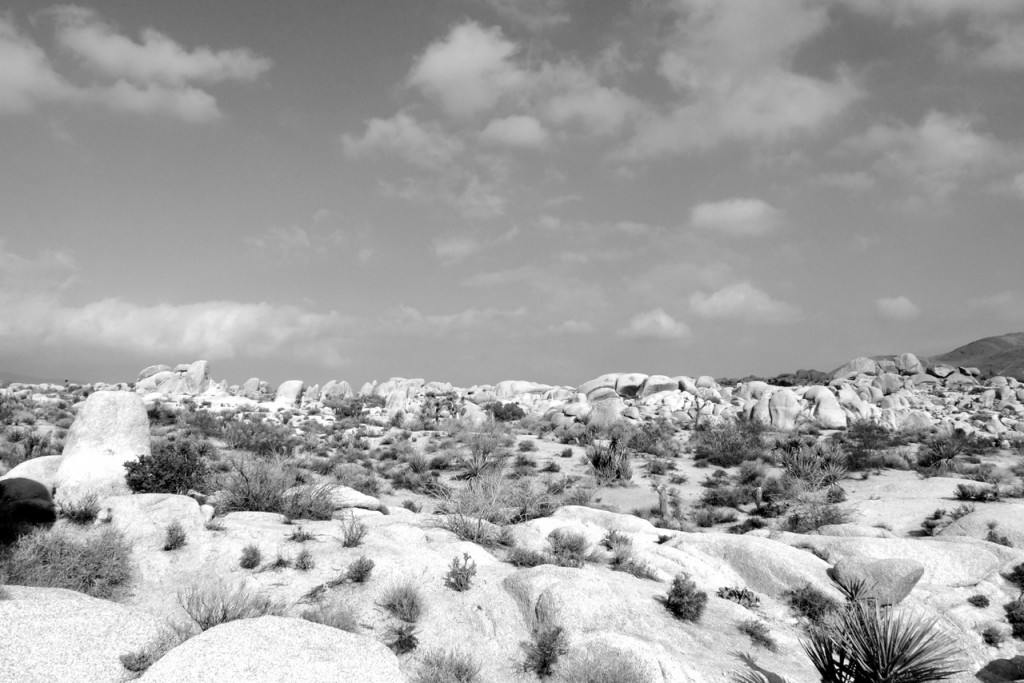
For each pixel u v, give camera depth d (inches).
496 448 1624.0
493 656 527.5
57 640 430.0
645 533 871.1
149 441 814.5
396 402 2628.0
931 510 1108.5
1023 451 1665.8
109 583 574.9
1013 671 642.2
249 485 808.9
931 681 497.0
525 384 3110.2
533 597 579.8
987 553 822.5
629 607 588.7
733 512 1175.6
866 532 975.6
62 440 1227.2
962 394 2699.3
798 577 725.3
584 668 506.3
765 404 2116.1
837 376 3043.8
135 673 423.5
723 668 528.1
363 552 651.5
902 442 1786.4
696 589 679.1
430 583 607.8
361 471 1334.9
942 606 742.5
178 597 559.8
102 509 676.1
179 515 672.4
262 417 2037.4
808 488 1274.6
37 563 570.9
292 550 644.1
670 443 1729.8
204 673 390.9
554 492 1273.4
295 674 399.2
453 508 903.7
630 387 2652.6
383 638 532.4
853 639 499.8
